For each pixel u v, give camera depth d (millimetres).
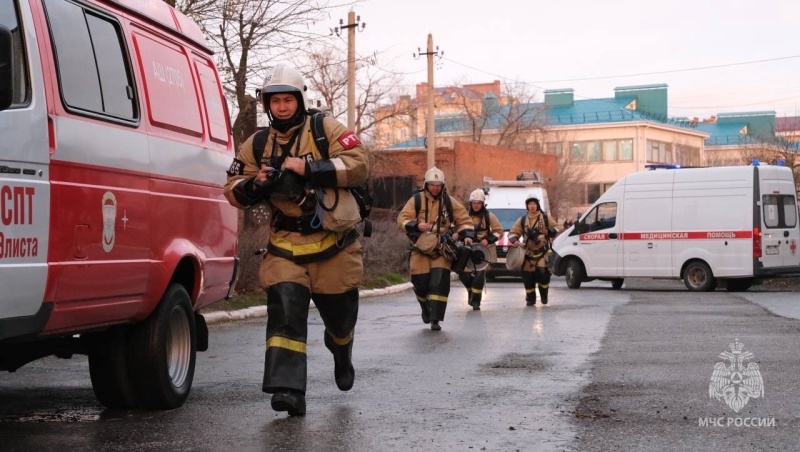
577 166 71750
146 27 7566
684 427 6449
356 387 8312
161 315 7266
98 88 6574
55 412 7227
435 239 13492
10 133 5520
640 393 7793
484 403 7461
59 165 5980
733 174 24141
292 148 6820
